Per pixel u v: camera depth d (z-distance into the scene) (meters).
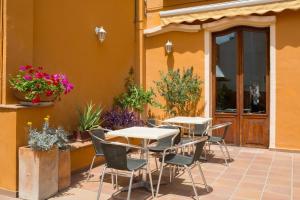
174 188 4.84
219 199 4.38
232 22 7.86
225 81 8.31
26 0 5.08
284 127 7.40
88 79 6.94
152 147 5.48
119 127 6.99
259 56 7.89
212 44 8.39
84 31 6.79
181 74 8.58
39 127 4.69
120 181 5.17
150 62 9.05
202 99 8.35
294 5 7.06
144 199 4.36
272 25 7.46
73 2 6.43
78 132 5.99
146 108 9.12
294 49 7.27
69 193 4.57
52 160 4.43
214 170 5.85
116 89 8.02
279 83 7.44
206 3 8.32
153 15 9.10
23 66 4.84
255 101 7.96
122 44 8.30
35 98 4.50
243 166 6.13
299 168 6.00
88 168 5.88
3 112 4.43
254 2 7.44
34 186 4.23
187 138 6.64
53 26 5.90
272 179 5.32
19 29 4.95
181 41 8.59
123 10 8.34
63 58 6.17
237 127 8.12
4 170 4.46
